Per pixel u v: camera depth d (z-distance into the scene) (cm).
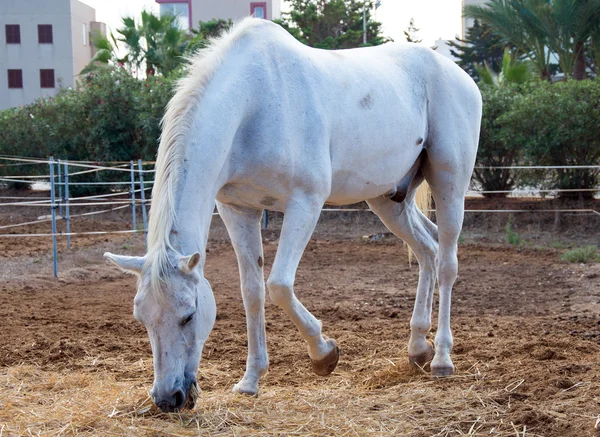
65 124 1652
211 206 351
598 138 1234
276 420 349
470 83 477
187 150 337
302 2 2950
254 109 364
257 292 394
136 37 1997
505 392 388
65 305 717
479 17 1919
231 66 365
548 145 1238
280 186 369
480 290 781
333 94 389
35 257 1021
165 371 311
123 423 340
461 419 351
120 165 1586
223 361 494
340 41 2742
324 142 379
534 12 1789
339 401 384
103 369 470
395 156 424
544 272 882
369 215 1410
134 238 1196
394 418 354
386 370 455
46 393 408
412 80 446
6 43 3178
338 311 677
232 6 3200
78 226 1405
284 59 377
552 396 376
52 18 3186
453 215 457
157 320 310
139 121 1555
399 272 908
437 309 689
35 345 537
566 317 622
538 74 1909
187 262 306
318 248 1129
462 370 448
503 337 544
